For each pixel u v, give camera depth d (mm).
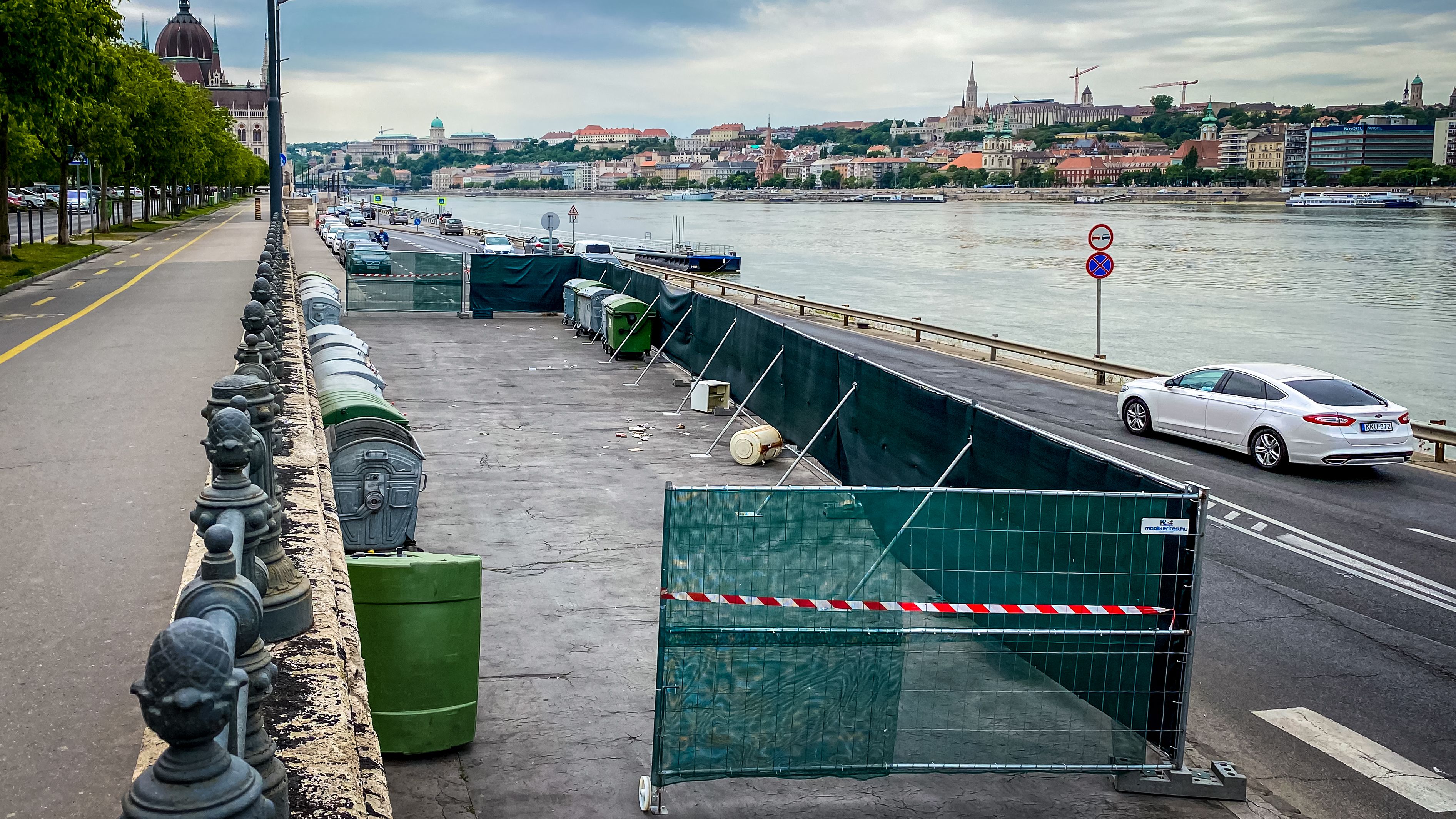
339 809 3469
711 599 6785
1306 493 15844
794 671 6883
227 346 19719
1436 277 83000
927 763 7102
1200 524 7129
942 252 115375
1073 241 137875
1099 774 7383
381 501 10875
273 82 39656
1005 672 7105
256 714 3324
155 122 73938
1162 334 50812
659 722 6754
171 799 1978
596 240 104625
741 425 19453
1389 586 11727
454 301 35406
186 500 9484
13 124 37875
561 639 9461
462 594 7152
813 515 6848
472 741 7438
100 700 5449
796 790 7133
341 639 5137
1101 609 7141
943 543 7105
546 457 16672
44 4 27500
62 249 48000
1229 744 8055
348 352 16344
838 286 73562
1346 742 8125
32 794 4520
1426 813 7141
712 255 77688
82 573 7465
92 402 14227
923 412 11648
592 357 27203
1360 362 43031
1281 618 10703
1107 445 19062
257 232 75188
